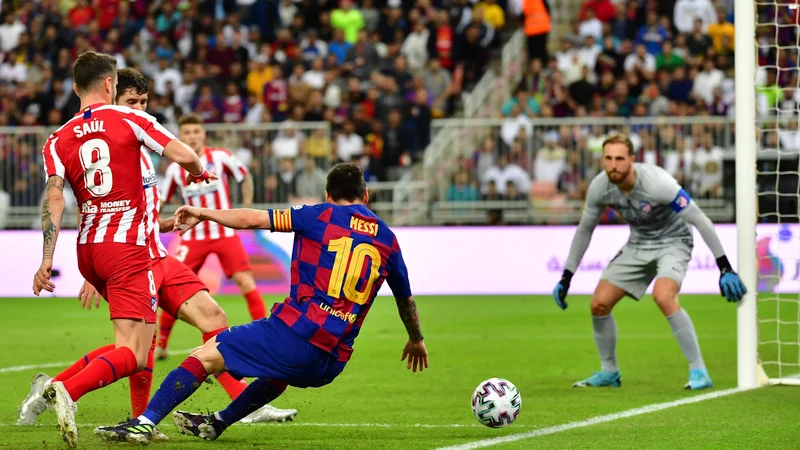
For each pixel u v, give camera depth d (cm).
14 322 2853
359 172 1145
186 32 4525
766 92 3884
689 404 1490
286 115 4125
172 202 3603
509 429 1290
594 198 1709
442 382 1764
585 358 2097
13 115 4178
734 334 2439
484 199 3631
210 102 4128
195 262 2034
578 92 4031
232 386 1336
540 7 4262
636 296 1723
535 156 3622
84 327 2725
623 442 1184
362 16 4616
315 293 1086
